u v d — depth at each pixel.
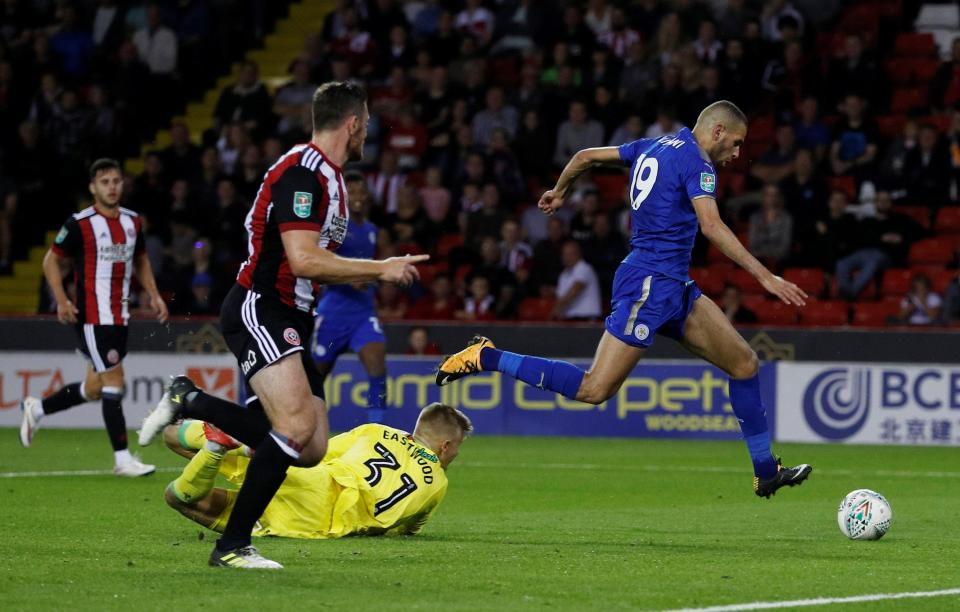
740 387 26.36
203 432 23.58
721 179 64.88
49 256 37.66
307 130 66.31
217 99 75.94
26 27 76.81
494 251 59.09
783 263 59.41
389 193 64.69
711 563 21.81
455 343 55.19
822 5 69.62
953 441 52.03
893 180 61.56
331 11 77.31
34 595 18.17
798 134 63.62
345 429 55.16
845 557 22.77
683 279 25.56
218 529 23.97
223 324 21.25
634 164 26.14
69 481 36.09
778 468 26.62
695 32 68.19
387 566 20.97
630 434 54.41
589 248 59.81
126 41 74.69
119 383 37.62
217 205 63.75
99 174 37.41
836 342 53.22
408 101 68.88
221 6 77.69
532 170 65.69
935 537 25.98
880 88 66.06
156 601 17.73
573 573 20.53
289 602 17.70
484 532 26.27
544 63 69.38
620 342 25.42
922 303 55.22
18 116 72.62
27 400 39.56
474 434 55.50
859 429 52.91
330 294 40.94
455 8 74.62
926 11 73.81
